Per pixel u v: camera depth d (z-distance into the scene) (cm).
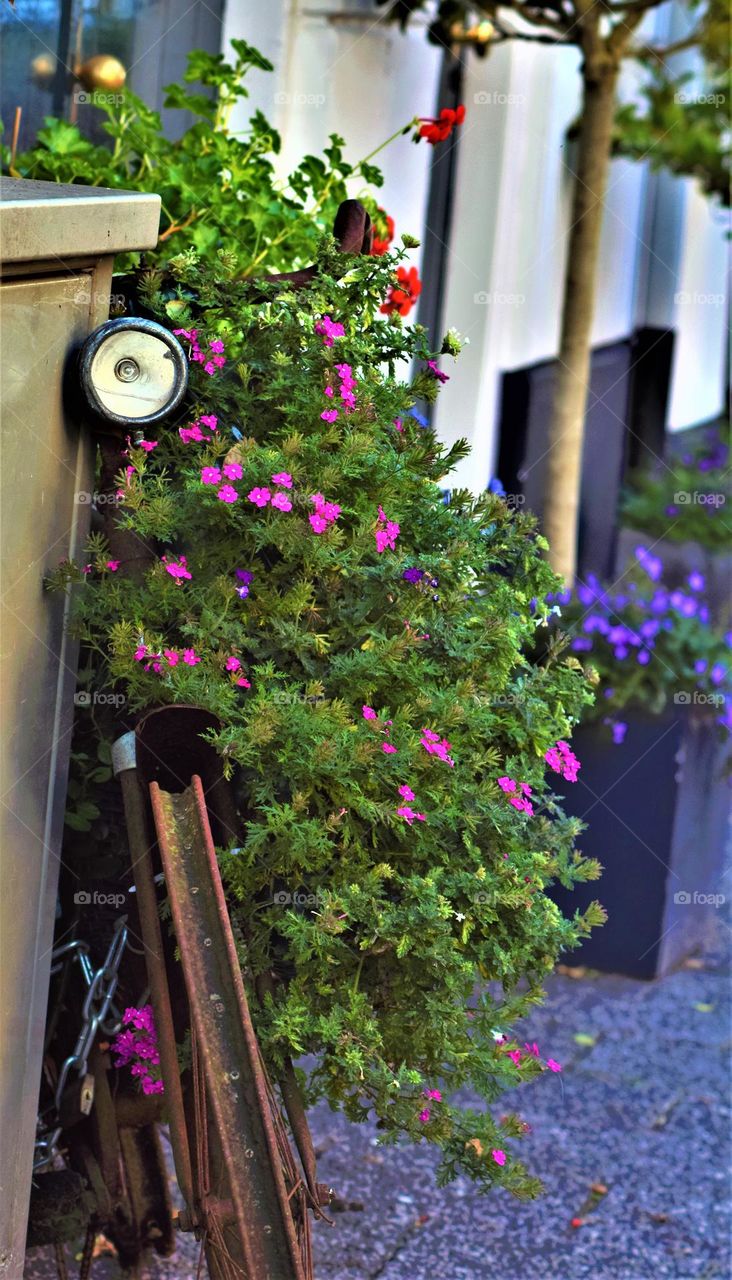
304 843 199
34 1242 228
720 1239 324
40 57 414
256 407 225
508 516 239
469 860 215
